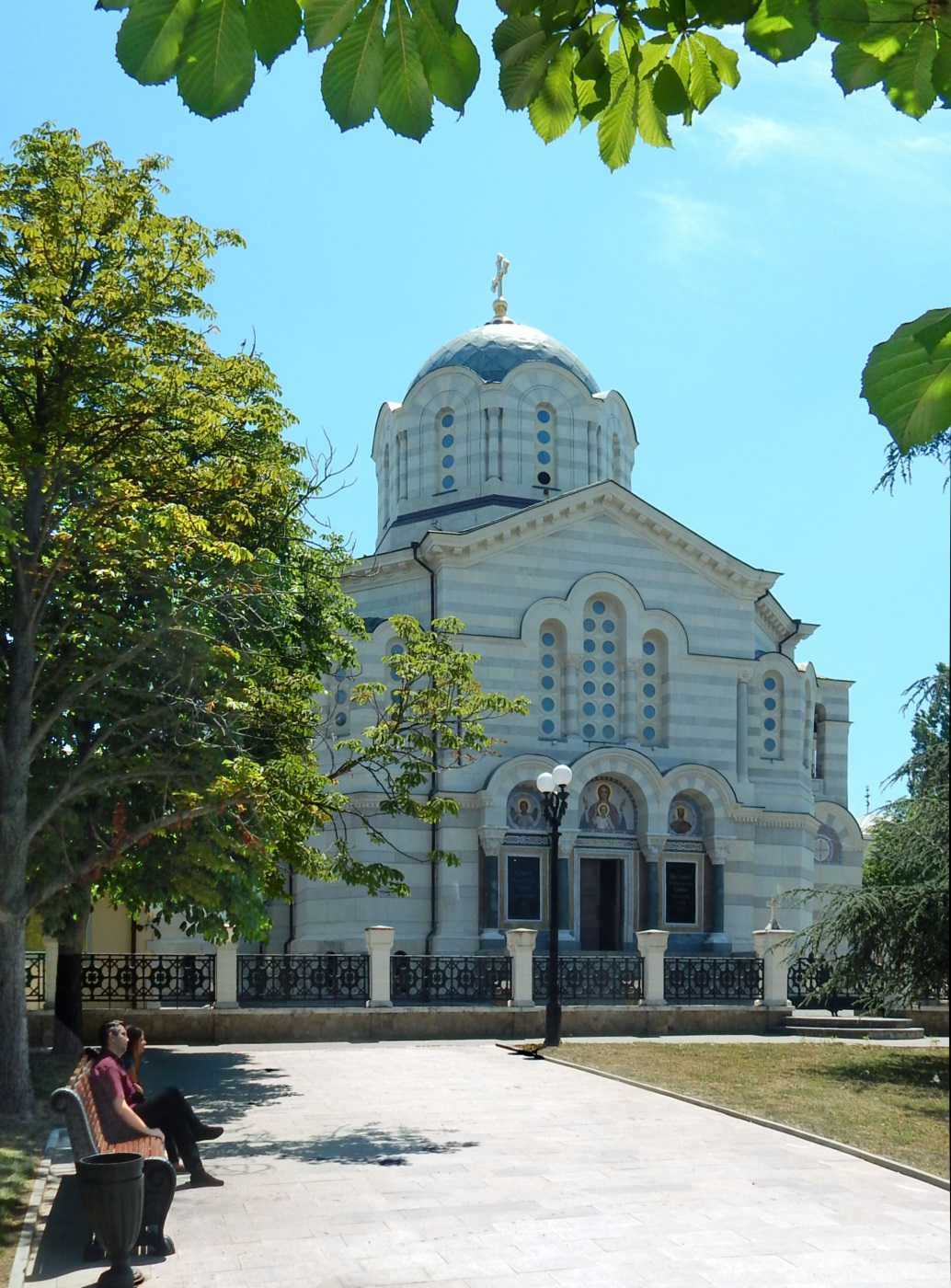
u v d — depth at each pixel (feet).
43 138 60.95
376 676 131.64
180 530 59.11
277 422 66.28
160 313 61.57
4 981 57.88
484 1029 90.99
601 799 132.26
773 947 88.69
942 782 71.87
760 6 13.33
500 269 162.50
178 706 62.39
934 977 71.82
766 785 141.79
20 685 59.72
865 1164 47.60
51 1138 51.93
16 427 60.34
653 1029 93.61
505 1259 35.76
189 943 125.70
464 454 147.74
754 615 143.64
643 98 15.08
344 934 124.88
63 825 64.34
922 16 13.03
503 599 132.26
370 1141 52.24
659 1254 36.17
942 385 12.81
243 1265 35.32
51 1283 34.17
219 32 12.42
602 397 150.71
